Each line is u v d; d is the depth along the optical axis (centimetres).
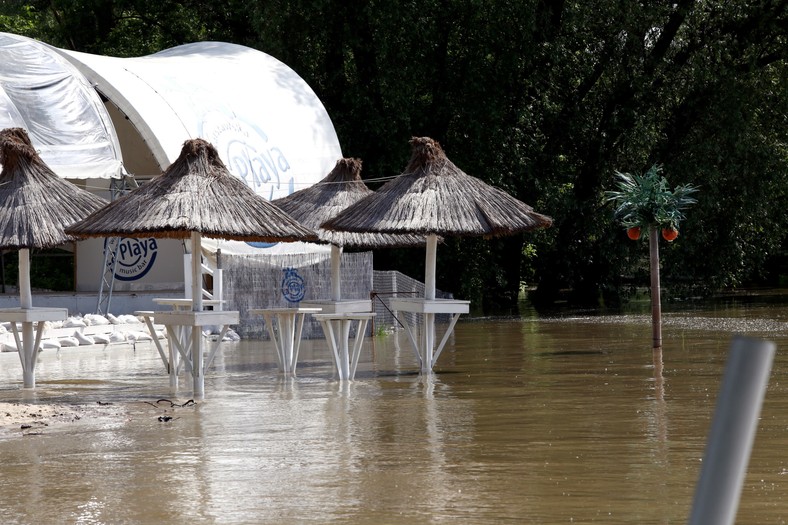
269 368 2873
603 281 6519
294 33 5603
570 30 5772
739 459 309
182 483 1378
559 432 1720
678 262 6238
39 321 2469
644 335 3722
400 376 2631
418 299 2698
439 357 3122
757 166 6088
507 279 6519
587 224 6094
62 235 2395
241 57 5212
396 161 5597
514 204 2717
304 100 5053
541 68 5891
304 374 2716
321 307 2950
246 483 1372
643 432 1700
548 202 5775
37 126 3991
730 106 5916
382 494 1288
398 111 5475
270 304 3962
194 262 2270
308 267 4012
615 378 2469
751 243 6800
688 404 2017
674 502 1209
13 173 2512
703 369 2617
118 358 3209
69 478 1420
